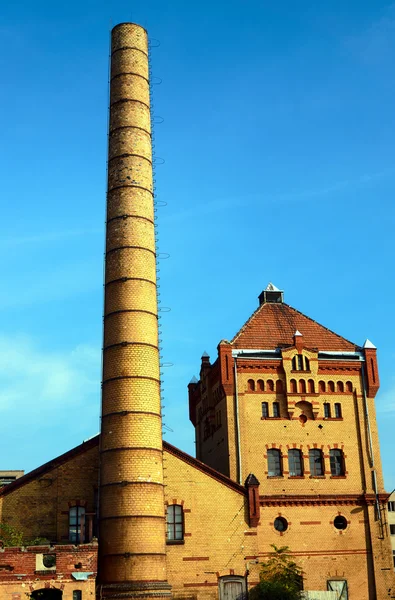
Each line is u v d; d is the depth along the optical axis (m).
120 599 45.50
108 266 53.91
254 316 64.38
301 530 56.47
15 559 42.34
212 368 63.34
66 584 42.53
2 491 52.03
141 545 46.78
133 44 59.84
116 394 50.16
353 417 60.53
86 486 53.19
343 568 56.22
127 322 51.72
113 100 58.50
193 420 71.00
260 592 52.09
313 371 60.69
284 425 59.25
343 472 58.94
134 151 56.44
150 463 48.88
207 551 53.28
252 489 54.91
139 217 54.66
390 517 110.38
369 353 62.12
